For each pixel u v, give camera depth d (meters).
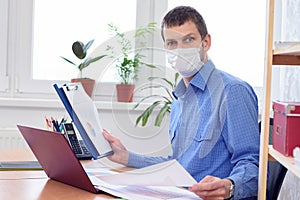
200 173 1.58
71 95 1.39
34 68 3.02
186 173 1.37
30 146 1.50
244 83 1.67
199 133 1.53
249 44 3.05
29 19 2.98
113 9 3.05
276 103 1.37
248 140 1.57
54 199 1.27
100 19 3.05
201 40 1.53
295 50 1.15
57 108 2.88
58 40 3.03
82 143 1.83
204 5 3.05
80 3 3.04
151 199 1.26
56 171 1.44
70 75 3.02
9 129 2.78
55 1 3.02
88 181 1.33
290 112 1.26
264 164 1.41
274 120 1.39
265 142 1.41
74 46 2.80
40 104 2.84
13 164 1.73
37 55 3.02
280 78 2.50
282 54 1.38
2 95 2.97
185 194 1.33
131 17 3.06
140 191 1.34
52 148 1.34
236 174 1.47
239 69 3.05
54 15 3.02
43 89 3.01
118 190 1.34
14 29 2.97
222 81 1.55
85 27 3.04
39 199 1.27
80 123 1.40
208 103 1.52
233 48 3.06
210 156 1.58
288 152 1.26
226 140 1.60
